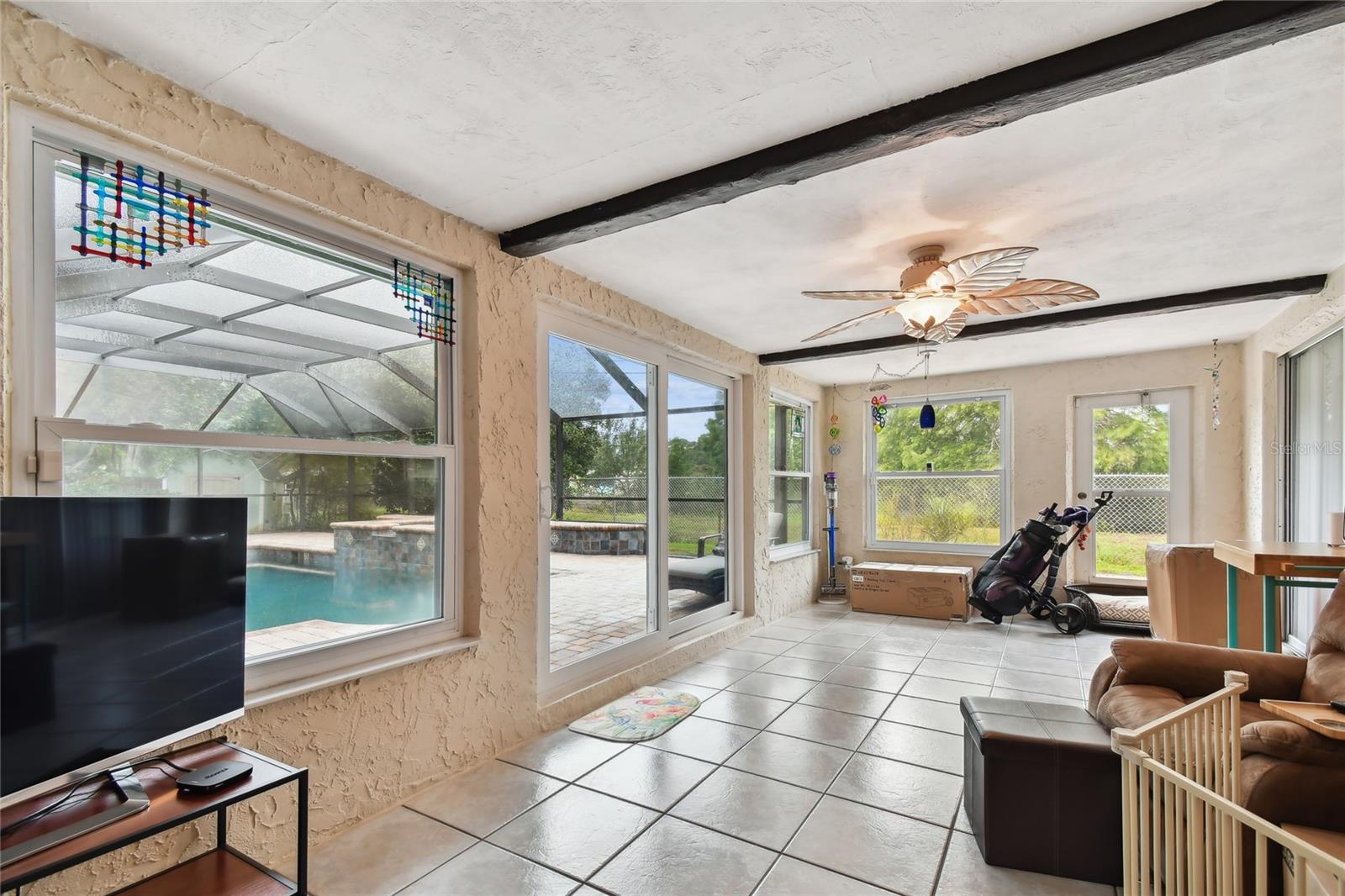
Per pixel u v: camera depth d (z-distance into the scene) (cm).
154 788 143
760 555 524
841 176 226
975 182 232
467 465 269
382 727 228
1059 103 170
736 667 405
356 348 231
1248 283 347
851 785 246
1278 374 427
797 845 207
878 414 609
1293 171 222
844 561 645
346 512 227
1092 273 331
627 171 224
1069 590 514
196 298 187
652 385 411
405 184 233
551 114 189
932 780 250
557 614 331
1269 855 158
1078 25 152
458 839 210
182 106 174
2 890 107
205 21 148
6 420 147
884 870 193
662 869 195
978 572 553
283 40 155
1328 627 215
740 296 370
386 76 170
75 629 133
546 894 183
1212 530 483
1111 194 241
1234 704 168
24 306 151
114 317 169
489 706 271
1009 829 194
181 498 153
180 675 151
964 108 175
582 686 334
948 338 336
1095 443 549
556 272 314
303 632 212
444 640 259
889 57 163
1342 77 169
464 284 271
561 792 241
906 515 638
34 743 125
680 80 173
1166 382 505
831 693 354
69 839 120
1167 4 144
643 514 398
